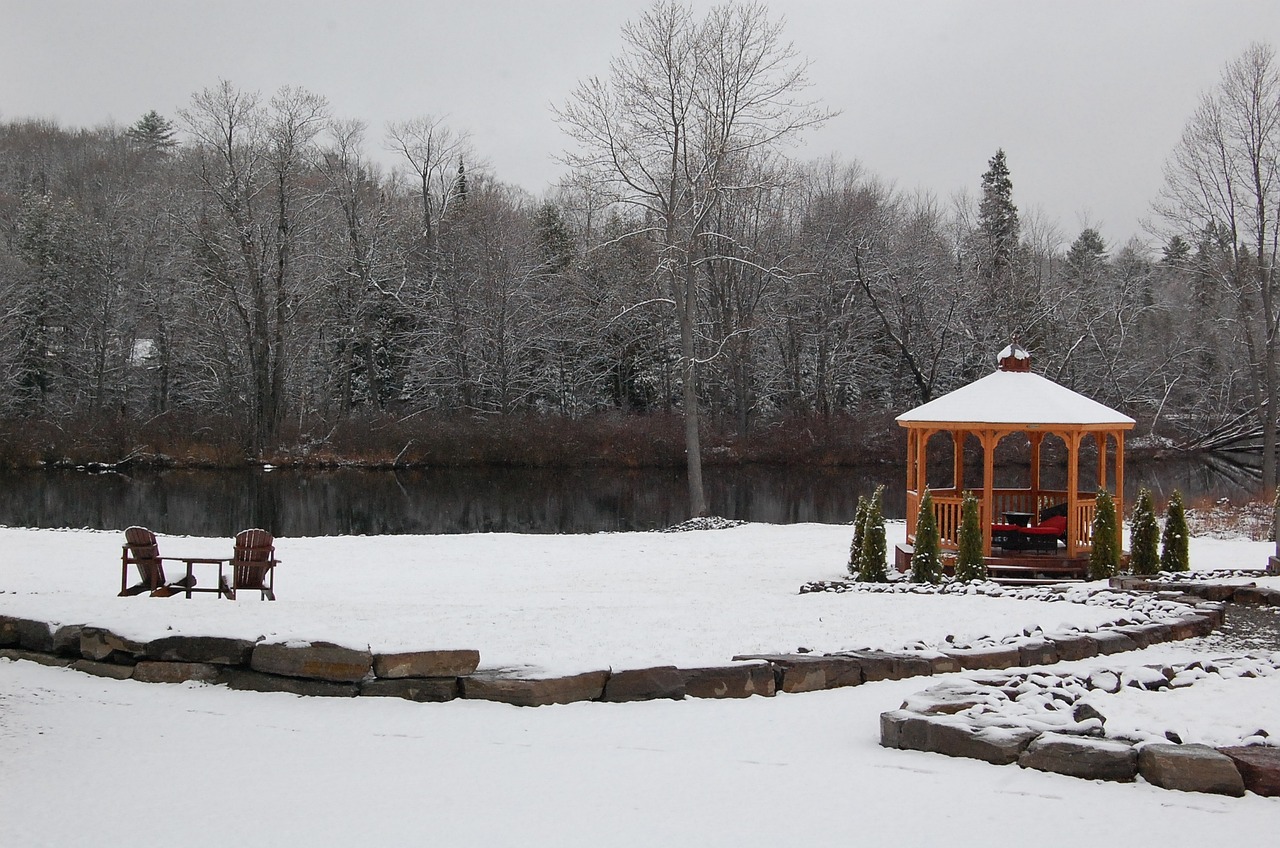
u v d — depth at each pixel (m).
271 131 42.12
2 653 9.59
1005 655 9.35
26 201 52.31
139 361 49.91
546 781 6.16
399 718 7.61
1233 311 47.31
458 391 48.53
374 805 5.75
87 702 8.08
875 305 45.44
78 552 19.62
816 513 33.47
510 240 48.28
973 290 47.66
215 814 5.61
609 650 9.04
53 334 47.34
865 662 8.84
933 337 47.91
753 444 45.56
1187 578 14.74
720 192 32.31
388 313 50.06
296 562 19.14
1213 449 48.38
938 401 16.94
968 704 7.14
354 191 50.06
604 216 50.59
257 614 10.18
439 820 5.50
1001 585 14.77
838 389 51.03
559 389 49.47
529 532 29.02
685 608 11.92
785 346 50.19
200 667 8.69
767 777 6.21
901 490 38.62
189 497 34.84
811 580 16.86
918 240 49.53
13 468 40.66
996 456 44.84
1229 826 5.34
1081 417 15.70
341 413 46.19
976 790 5.92
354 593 15.33
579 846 5.13
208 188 41.31
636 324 47.19
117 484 37.50
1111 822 5.40
